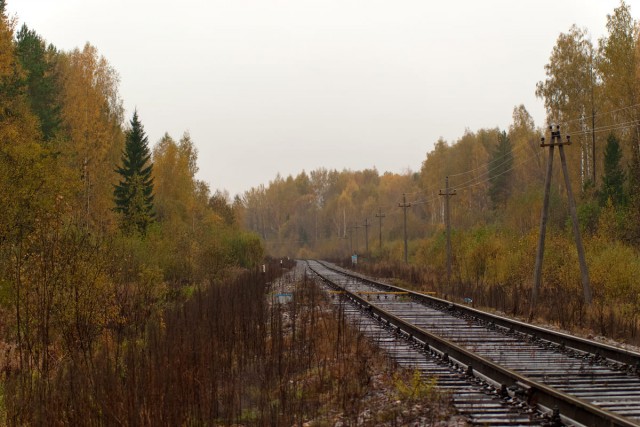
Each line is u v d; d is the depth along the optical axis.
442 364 11.88
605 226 32.06
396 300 27.73
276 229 175.38
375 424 8.00
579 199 51.34
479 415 8.02
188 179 69.25
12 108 34.31
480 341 14.89
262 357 12.54
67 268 12.12
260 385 10.38
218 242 35.47
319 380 10.79
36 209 14.75
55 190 16.38
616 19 49.19
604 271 24.94
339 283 38.59
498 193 89.19
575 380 10.25
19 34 50.97
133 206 33.47
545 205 25.50
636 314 20.03
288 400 9.36
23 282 11.49
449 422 7.81
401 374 10.73
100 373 9.06
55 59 58.78
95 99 48.31
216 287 25.16
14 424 8.10
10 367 11.48
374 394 9.80
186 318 14.23
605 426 7.14
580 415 7.67
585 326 18.58
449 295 30.56
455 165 97.06
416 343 14.65
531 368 11.36
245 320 15.27
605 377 10.50
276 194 174.50
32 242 12.21
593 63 56.78
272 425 8.16
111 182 55.47
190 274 30.59
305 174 198.12
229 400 9.12
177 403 8.02
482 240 39.97
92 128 47.06
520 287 27.38
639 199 34.69
